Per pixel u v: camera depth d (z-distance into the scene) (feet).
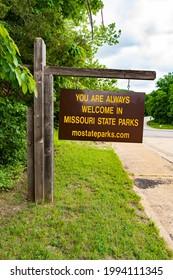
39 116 10.42
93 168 17.17
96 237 8.30
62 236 8.34
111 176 15.78
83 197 11.75
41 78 10.17
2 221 9.24
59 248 7.73
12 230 8.55
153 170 19.81
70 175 15.24
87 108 10.94
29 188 11.14
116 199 11.72
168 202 12.69
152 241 8.32
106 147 28.45
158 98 145.89
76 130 11.03
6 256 7.20
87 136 11.05
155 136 59.36
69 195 12.01
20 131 16.72
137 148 31.68
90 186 13.43
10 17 14.21
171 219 10.65
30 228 8.77
